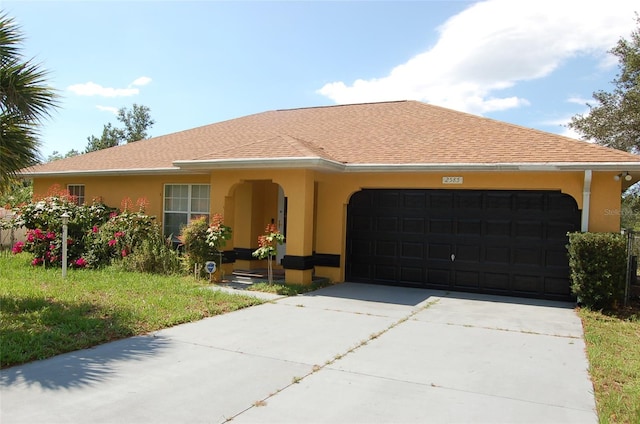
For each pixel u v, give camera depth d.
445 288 10.28
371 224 11.06
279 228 12.72
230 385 4.26
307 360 5.08
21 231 15.49
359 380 4.48
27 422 3.37
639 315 7.84
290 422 3.51
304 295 9.30
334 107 15.95
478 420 3.63
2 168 7.15
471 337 6.27
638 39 19.61
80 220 11.98
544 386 4.43
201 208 13.35
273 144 10.77
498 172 9.58
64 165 16.09
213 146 14.13
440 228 10.37
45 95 7.43
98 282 9.16
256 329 6.43
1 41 7.02
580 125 21.50
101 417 3.49
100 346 5.38
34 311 6.64
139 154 15.33
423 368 4.90
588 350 5.66
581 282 8.17
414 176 10.41
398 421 3.57
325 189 11.34
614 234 8.24
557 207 9.34
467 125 11.59
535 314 7.91
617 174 8.72
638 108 19.36
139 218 12.11
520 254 9.62
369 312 7.77
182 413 3.62
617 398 4.09
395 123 12.82
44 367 4.58
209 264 10.20
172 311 7.12
